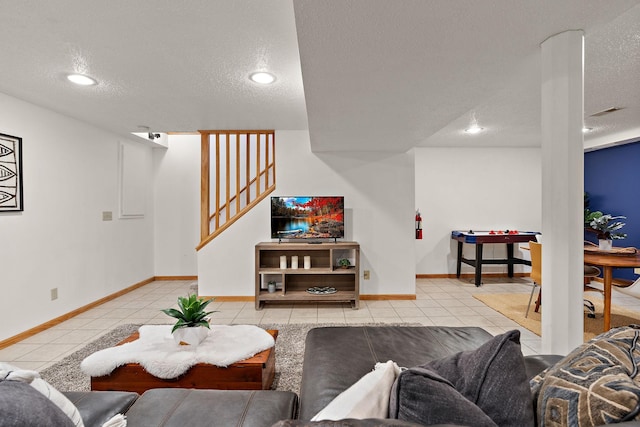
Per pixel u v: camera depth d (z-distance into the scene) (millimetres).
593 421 668
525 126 4281
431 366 1013
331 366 1456
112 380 1832
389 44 1598
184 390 1297
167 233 5570
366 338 1791
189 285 5184
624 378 738
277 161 4414
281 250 4344
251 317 3668
